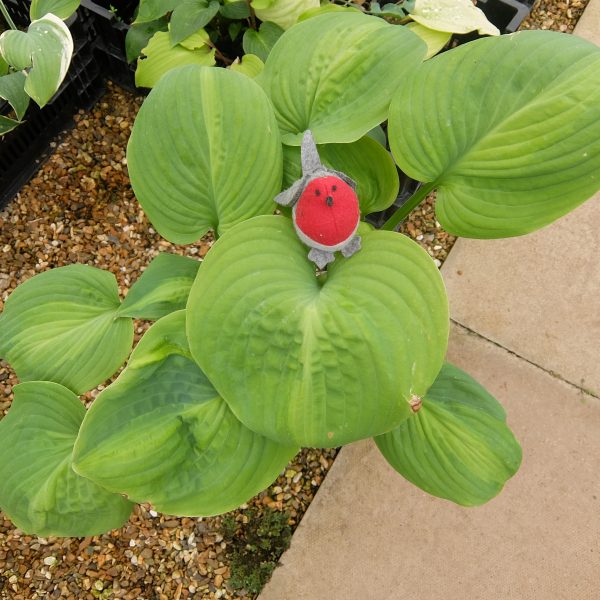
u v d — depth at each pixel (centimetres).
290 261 112
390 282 105
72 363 140
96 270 151
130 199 206
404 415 103
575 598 165
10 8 216
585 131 101
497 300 194
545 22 224
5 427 132
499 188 111
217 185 122
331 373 103
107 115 215
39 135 206
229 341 107
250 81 120
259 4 178
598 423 181
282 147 131
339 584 165
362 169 132
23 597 166
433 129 112
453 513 171
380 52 122
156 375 117
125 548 170
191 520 171
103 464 109
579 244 200
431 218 203
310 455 177
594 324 191
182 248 201
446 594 165
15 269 197
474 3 206
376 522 170
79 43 201
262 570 165
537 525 171
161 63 186
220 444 116
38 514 127
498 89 107
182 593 166
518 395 183
